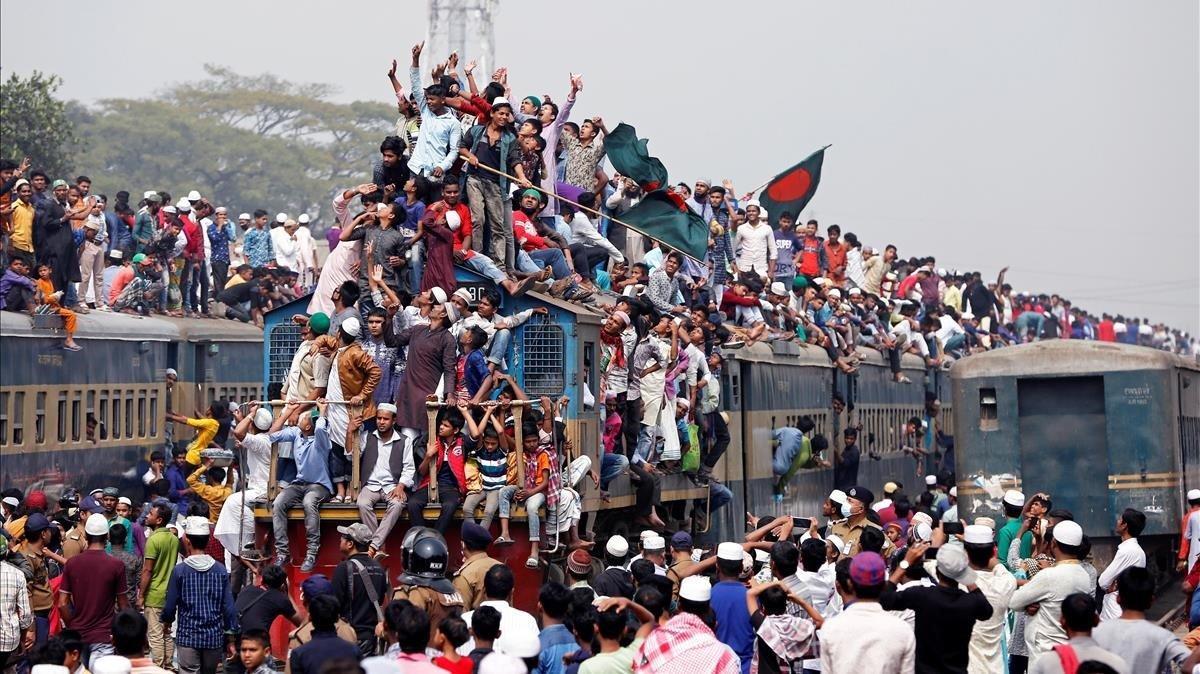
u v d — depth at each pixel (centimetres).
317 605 4178
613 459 7075
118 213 10356
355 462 6278
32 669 3753
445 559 4747
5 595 5238
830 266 12812
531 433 6244
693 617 4141
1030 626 5234
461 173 7125
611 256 8500
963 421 9050
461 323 6625
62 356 8975
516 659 3578
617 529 7406
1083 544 5194
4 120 19238
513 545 6244
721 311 9975
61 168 19912
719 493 8519
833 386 11050
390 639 4350
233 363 10744
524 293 6831
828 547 5928
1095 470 8825
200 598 5522
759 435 9338
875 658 3991
